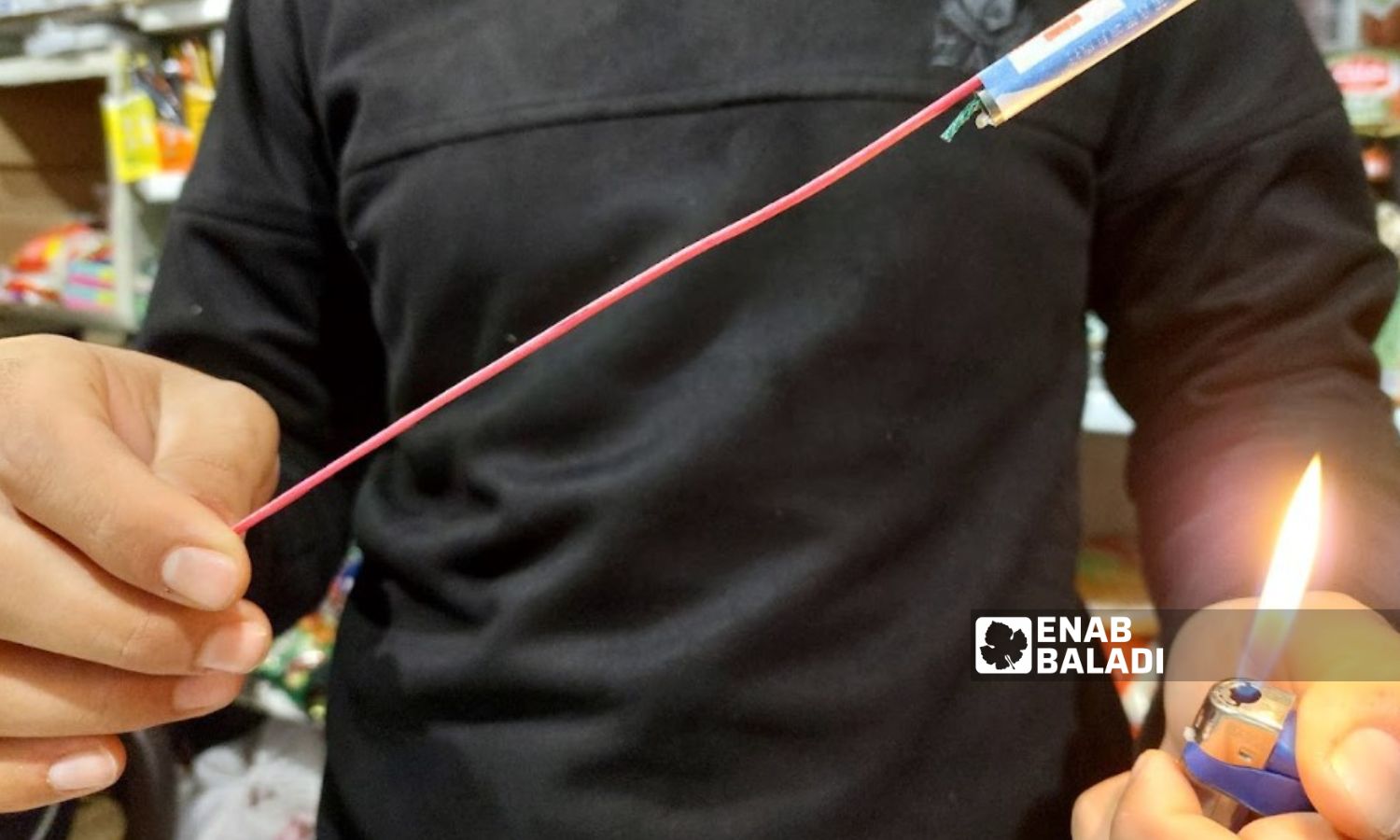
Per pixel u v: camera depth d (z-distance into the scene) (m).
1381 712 0.27
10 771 0.32
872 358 0.43
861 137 0.42
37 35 1.21
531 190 0.44
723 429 0.42
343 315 0.57
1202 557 0.43
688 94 0.43
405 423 0.36
